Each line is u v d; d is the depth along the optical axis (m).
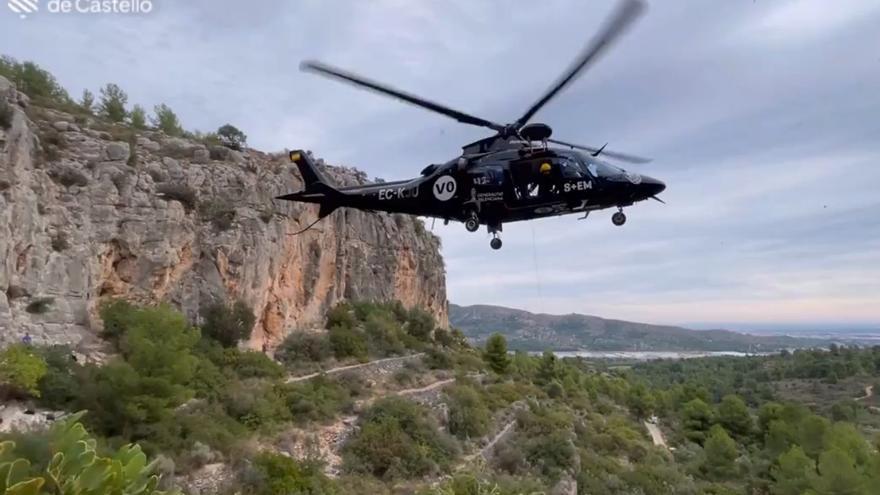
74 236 27.66
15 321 23.02
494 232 13.03
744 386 112.25
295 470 20.42
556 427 37.56
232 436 22.22
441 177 13.07
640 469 37.84
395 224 63.84
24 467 4.03
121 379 19.38
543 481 29.00
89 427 18.62
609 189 11.95
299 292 43.91
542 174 12.03
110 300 29.09
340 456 24.86
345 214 53.56
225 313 33.06
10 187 24.08
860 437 40.03
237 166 39.16
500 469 30.00
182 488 17.62
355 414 29.67
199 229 34.16
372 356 43.78
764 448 49.22
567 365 92.44
